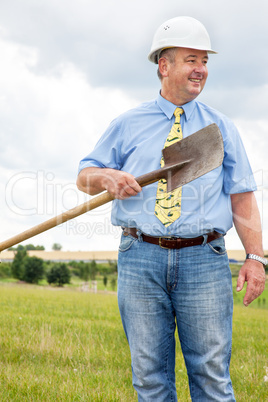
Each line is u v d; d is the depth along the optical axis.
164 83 3.16
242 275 3.16
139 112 3.20
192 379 3.13
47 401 3.87
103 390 4.14
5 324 7.00
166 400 3.11
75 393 3.99
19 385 4.15
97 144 3.27
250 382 4.55
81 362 5.14
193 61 3.08
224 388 3.00
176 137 3.10
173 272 2.99
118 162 3.26
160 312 3.07
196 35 3.06
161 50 3.16
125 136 3.19
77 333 6.60
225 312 3.04
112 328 7.23
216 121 3.17
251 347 6.20
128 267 3.08
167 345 3.15
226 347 3.04
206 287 2.98
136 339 3.06
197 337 3.03
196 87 3.09
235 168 3.12
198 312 3.00
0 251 3.54
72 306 10.78
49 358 5.24
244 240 3.21
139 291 3.04
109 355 5.40
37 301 11.76
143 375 3.06
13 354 5.24
